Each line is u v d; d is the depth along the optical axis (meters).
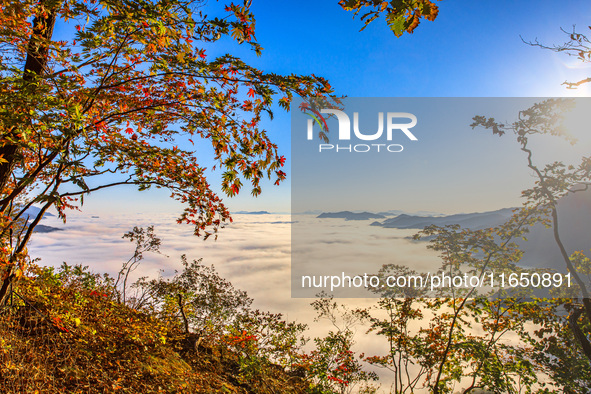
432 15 1.82
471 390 10.12
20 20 3.56
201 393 6.12
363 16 1.95
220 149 4.69
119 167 4.97
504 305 9.88
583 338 8.16
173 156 5.25
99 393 4.61
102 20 3.62
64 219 3.99
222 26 3.41
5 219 4.29
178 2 3.38
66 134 3.58
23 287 6.09
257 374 8.61
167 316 9.40
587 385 8.28
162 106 4.90
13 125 3.32
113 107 5.01
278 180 4.62
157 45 3.93
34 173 4.13
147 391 5.29
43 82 3.72
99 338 6.10
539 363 8.97
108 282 9.69
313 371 10.05
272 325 9.95
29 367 4.32
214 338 9.53
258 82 4.04
